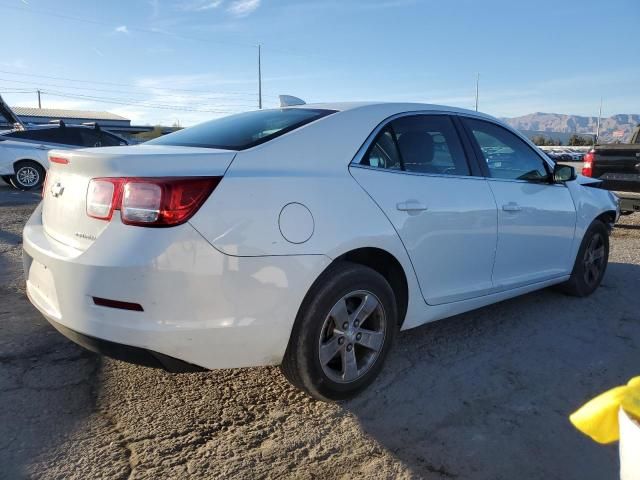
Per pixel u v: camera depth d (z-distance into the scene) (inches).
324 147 118.2
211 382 127.9
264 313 102.2
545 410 119.4
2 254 244.4
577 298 196.5
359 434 109.0
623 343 156.8
